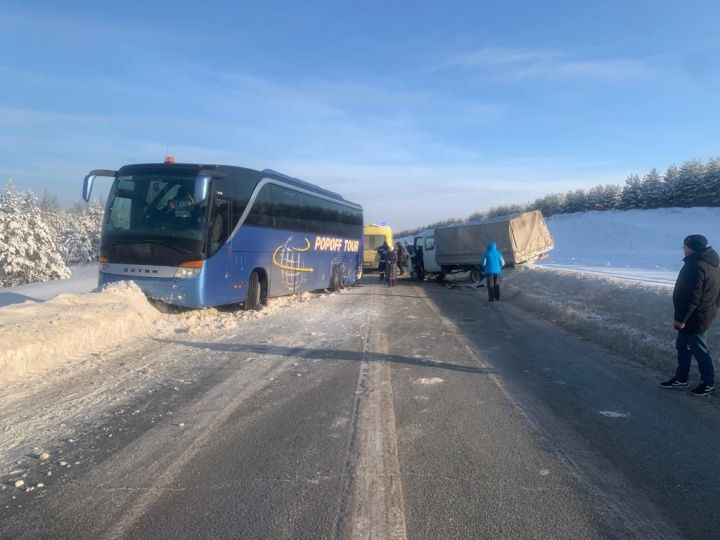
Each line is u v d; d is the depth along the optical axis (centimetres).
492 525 346
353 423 538
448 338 1034
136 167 1196
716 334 788
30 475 410
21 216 3547
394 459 450
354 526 342
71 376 692
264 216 1409
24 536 327
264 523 345
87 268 5028
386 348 923
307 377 717
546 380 716
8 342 687
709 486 405
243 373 730
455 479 413
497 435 509
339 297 1858
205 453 457
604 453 467
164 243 1124
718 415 573
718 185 6806
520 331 1128
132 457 446
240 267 1274
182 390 643
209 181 1149
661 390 669
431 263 2828
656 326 934
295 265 1642
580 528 343
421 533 335
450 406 597
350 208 2283
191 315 1188
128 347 873
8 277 3503
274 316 1292
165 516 353
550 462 447
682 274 638
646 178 8119
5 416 538
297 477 412
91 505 366
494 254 1753
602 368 788
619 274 2173
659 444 489
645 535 336
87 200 1172
